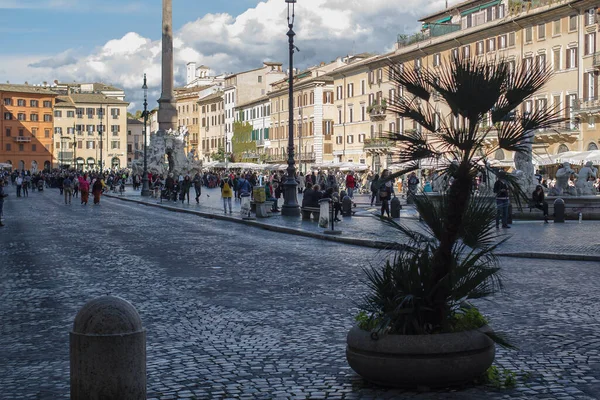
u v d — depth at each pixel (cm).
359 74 9188
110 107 16788
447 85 614
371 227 2658
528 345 827
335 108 10056
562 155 4816
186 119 17275
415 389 644
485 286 659
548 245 1948
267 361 769
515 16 6256
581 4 5641
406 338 632
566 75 5866
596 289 1241
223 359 780
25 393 665
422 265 646
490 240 658
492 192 672
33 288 1303
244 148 13350
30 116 15288
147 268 1575
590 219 3100
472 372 634
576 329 913
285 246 2073
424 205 648
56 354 819
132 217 3547
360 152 9231
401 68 646
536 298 1147
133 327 525
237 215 3456
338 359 771
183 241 2241
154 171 7938
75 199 5931
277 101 12050
